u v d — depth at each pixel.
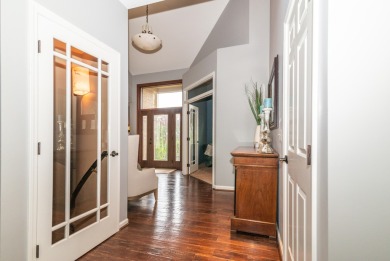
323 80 0.79
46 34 1.47
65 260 1.62
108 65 2.10
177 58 5.32
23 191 1.33
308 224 0.97
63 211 1.66
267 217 2.10
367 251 0.70
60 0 1.58
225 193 3.70
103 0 2.03
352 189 0.71
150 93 6.74
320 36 0.83
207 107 7.06
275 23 2.60
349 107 0.71
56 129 1.62
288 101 1.62
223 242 2.01
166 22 4.42
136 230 2.26
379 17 0.69
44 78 1.45
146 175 3.04
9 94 1.25
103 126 2.08
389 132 0.68
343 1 0.71
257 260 1.73
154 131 6.40
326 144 0.75
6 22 1.23
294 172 1.33
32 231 1.38
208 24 4.40
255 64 3.78
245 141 3.82
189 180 4.74
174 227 2.33
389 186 0.68
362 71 0.70
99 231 1.97
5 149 1.24
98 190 1.98
